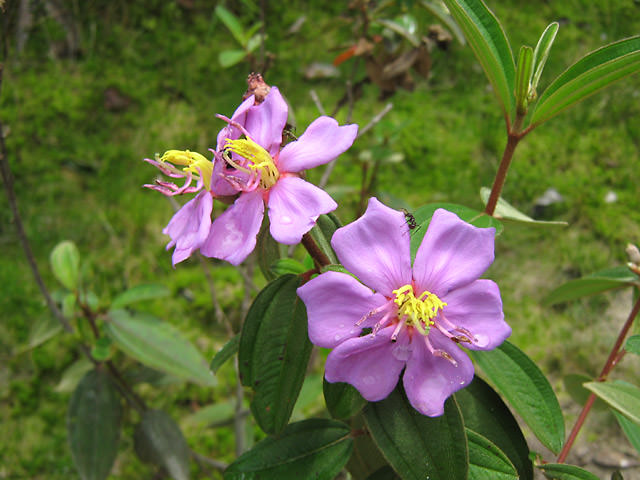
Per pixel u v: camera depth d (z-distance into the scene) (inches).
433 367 6.3
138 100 20.9
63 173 19.6
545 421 8.0
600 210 18.5
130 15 22.4
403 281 6.3
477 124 20.3
